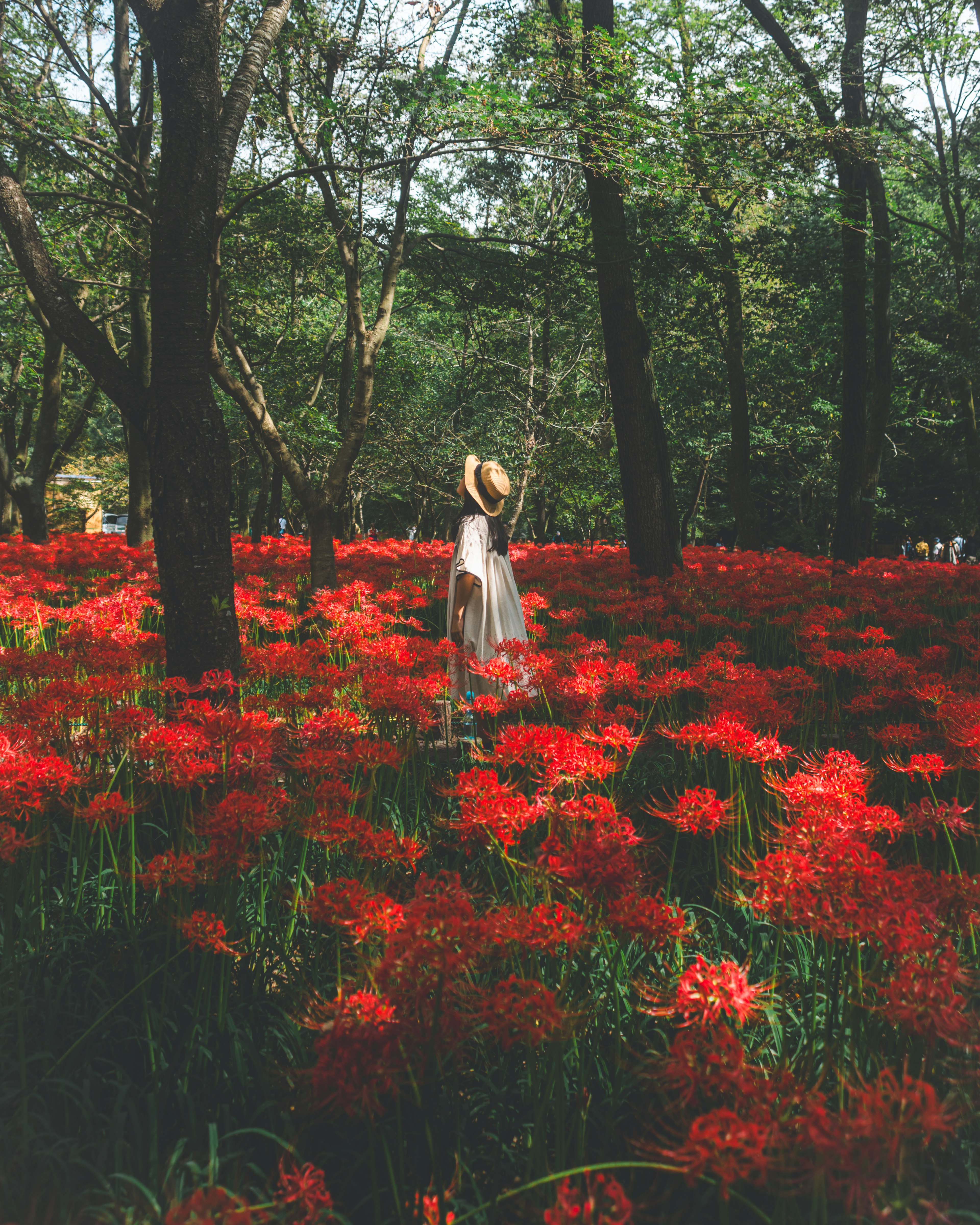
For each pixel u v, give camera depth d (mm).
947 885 1985
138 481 14305
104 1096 2156
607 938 2180
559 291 10086
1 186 4586
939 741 4621
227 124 5043
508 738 2645
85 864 2848
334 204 8617
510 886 2629
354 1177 1955
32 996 2414
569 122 6219
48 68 9453
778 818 3203
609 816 2322
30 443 26719
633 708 4801
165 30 4270
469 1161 1933
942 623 6582
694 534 31375
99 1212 1681
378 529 39812
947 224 21594
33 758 2646
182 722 3008
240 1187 1832
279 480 21484
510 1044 1669
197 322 4363
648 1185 1865
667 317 12953
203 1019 2336
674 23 13367
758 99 6980
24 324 17266
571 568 10469
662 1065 1693
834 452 25297
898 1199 1409
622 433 9609
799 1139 1370
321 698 3551
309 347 17562
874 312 16844
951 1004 1619
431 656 4445
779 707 3311
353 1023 1610
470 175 13500
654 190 6535
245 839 2336
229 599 4480
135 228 10766
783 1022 2338
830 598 8805
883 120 14047
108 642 4695
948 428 25922
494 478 4980
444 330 18047
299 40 7875
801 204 12680
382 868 2875
